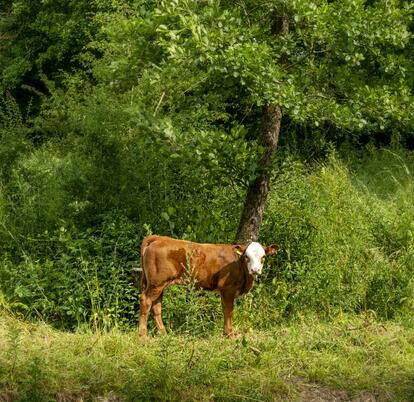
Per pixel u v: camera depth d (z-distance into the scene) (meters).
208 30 11.52
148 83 14.02
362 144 24.23
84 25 24.09
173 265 11.55
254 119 20.34
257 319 12.73
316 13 12.05
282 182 14.88
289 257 13.47
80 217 13.88
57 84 26.41
